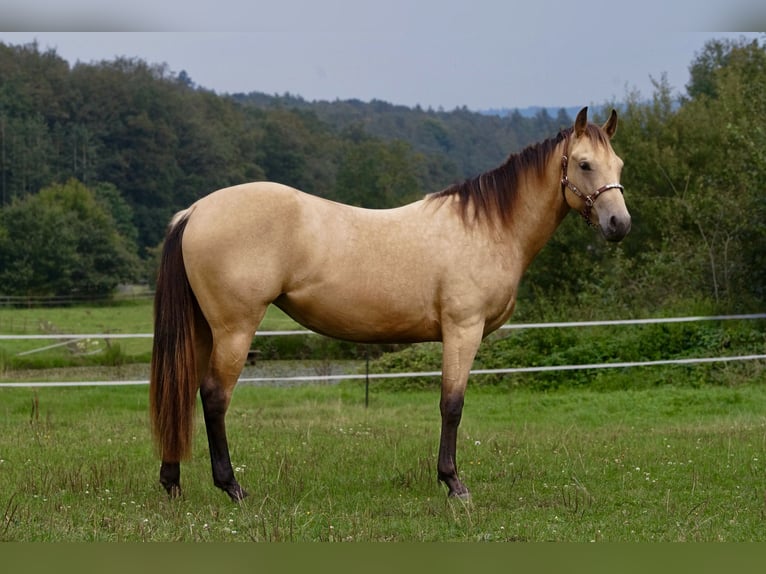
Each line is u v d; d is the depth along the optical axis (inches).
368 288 258.4
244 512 241.9
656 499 270.5
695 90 1317.7
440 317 267.0
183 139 2516.0
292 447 354.0
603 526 238.2
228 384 253.9
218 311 249.8
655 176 893.2
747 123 728.3
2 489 270.5
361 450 345.7
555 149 277.1
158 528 226.1
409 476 289.9
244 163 2511.1
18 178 2305.6
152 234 2417.6
